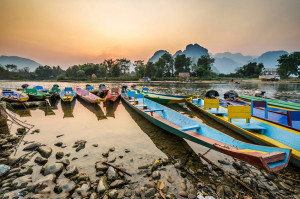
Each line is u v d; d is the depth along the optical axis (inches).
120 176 165.6
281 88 1365.7
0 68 3732.8
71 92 701.9
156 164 185.5
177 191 146.3
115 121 360.8
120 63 3622.0
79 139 259.9
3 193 137.6
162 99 527.5
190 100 527.8
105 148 229.6
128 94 596.1
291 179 163.6
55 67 4719.5
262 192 145.8
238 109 282.0
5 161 188.7
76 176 164.7
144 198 136.9
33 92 606.5
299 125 265.7
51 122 350.3
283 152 140.0
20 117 385.7
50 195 136.3
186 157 206.5
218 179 163.0
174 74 3627.0
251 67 3361.2
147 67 2977.4
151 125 333.4
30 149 222.1
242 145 177.2
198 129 250.5
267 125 251.0
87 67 3186.5
